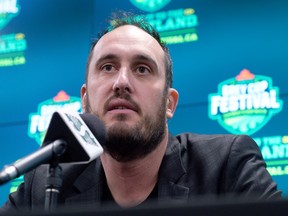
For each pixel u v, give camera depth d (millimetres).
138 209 688
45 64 3174
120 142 1538
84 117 1319
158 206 687
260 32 2883
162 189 1635
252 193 1576
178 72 2924
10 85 3164
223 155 1689
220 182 1651
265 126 2709
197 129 2807
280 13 2885
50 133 1158
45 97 3107
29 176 1802
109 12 3168
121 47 1619
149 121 1568
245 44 2883
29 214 700
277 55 2818
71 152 1155
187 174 1670
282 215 667
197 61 2918
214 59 2900
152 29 1777
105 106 1559
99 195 1686
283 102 2719
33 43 3227
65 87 3105
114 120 1540
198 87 2877
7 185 2811
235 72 2852
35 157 1080
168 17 3016
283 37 2844
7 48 3238
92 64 1665
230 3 2969
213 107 2822
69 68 3137
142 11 3080
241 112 2768
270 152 2652
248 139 1762
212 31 2947
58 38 3211
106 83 1582
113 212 690
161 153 1654
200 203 684
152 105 1588
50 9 3285
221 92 2838
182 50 2957
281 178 2598
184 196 1612
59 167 1114
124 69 1588
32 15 3285
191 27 2980
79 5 3232
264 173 1646
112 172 1656
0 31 3283
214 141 1757
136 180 1662
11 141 3057
